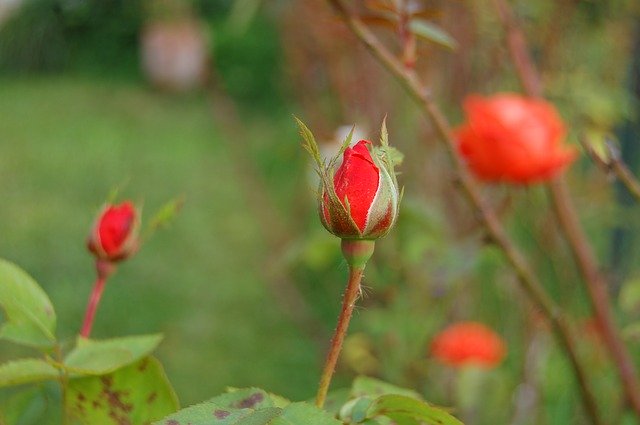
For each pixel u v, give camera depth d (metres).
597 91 1.63
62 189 4.19
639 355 1.42
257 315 2.85
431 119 0.96
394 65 0.94
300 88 2.96
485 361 1.37
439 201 1.92
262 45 6.14
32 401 0.82
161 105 6.29
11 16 6.81
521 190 1.28
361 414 0.75
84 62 6.99
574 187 1.60
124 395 0.77
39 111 5.86
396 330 1.60
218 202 4.03
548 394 1.64
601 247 1.70
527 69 1.10
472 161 1.04
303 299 2.93
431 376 1.61
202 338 2.67
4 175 4.38
